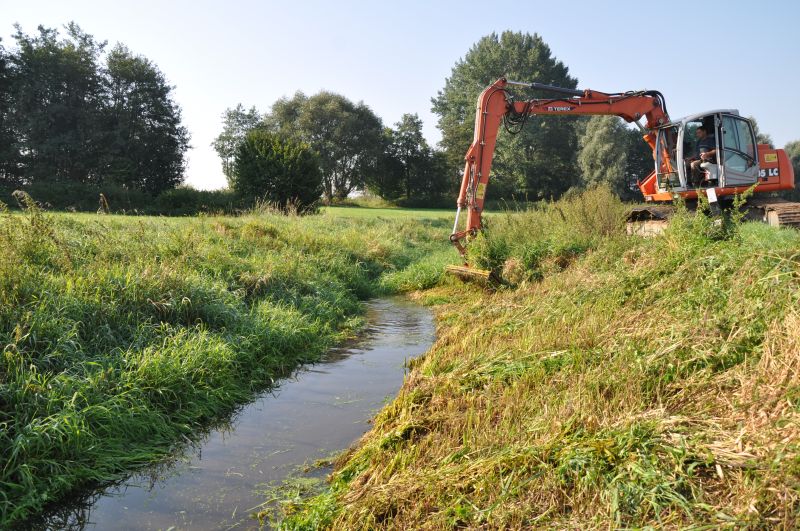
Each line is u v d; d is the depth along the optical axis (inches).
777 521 96.1
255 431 196.1
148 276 274.5
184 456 177.0
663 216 473.4
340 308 394.9
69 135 1750.7
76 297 236.2
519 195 2352.4
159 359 215.6
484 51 2571.4
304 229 643.5
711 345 170.1
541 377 190.2
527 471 128.5
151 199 1416.1
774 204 482.9
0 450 154.8
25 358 189.3
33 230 285.4
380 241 673.0
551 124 2393.0
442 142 2805.1
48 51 1784.0
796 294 174.6
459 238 478.6
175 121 2057.1
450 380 203.3
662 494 108.3
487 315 324.2
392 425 181.3
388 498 131.8
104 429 177.2
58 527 138.4
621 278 287.6
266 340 283.0
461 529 117.0
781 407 125.1
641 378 164.7
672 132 506.6
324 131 2610.7
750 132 488.1
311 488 156.3
